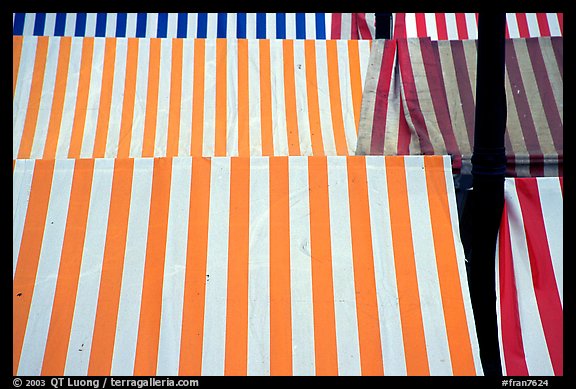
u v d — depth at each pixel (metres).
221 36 6.58
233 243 4.53
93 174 4.79
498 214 4.37
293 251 4.50
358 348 4.14
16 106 5.63
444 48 6.07
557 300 4.53
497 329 4.35
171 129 5.64
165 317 4.25
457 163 5.11
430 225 4.61
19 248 4.48
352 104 5.88
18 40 5.95
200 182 4.77
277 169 4.81
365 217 4.63
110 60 5.98
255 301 4.31
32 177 4.75
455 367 4.07
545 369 4.24
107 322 4.23
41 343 4.15
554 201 4.88
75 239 4.54
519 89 5.78
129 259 4.47
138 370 4.07
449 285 4.37
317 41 6.23
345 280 4.39
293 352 4.12
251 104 5.85
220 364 4.09
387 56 5.97
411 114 5.48
